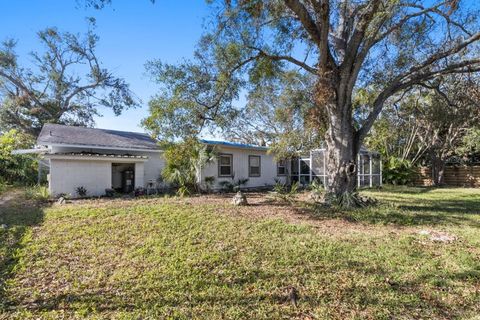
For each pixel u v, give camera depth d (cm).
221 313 328
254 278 410
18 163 1691
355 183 1016
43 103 2741
